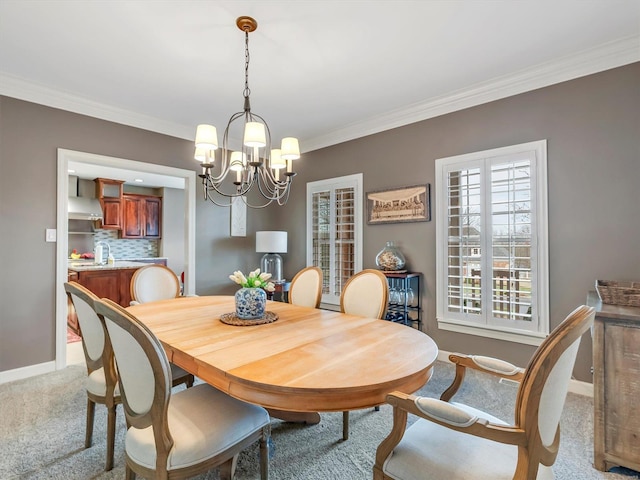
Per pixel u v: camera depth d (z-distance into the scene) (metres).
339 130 3.91
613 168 2.32
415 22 2.02
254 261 4.62
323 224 4.17
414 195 3.32
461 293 2.98
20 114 2.78
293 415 2.08
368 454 1.79
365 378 1.16
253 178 2.08
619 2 1.85
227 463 1.42
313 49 2.31
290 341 1.58
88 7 1.87
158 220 7.49
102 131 3.24
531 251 2.63
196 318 2.04
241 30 2.09
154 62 2.46
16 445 1.84
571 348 0.98
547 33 2.13
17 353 2.76
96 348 1.72
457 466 1.04
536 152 2.62
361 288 2.40
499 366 1.37
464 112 3.02
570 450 1.81
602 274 2.36
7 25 2.02
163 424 1.13
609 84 2.34
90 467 1.67
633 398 1.60
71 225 6.23
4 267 2.71
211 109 3.33
